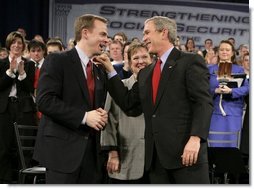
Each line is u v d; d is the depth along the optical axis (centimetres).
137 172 406
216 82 555
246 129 570
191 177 331
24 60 597
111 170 407
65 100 333
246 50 779
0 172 579
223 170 488
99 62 356
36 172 454
